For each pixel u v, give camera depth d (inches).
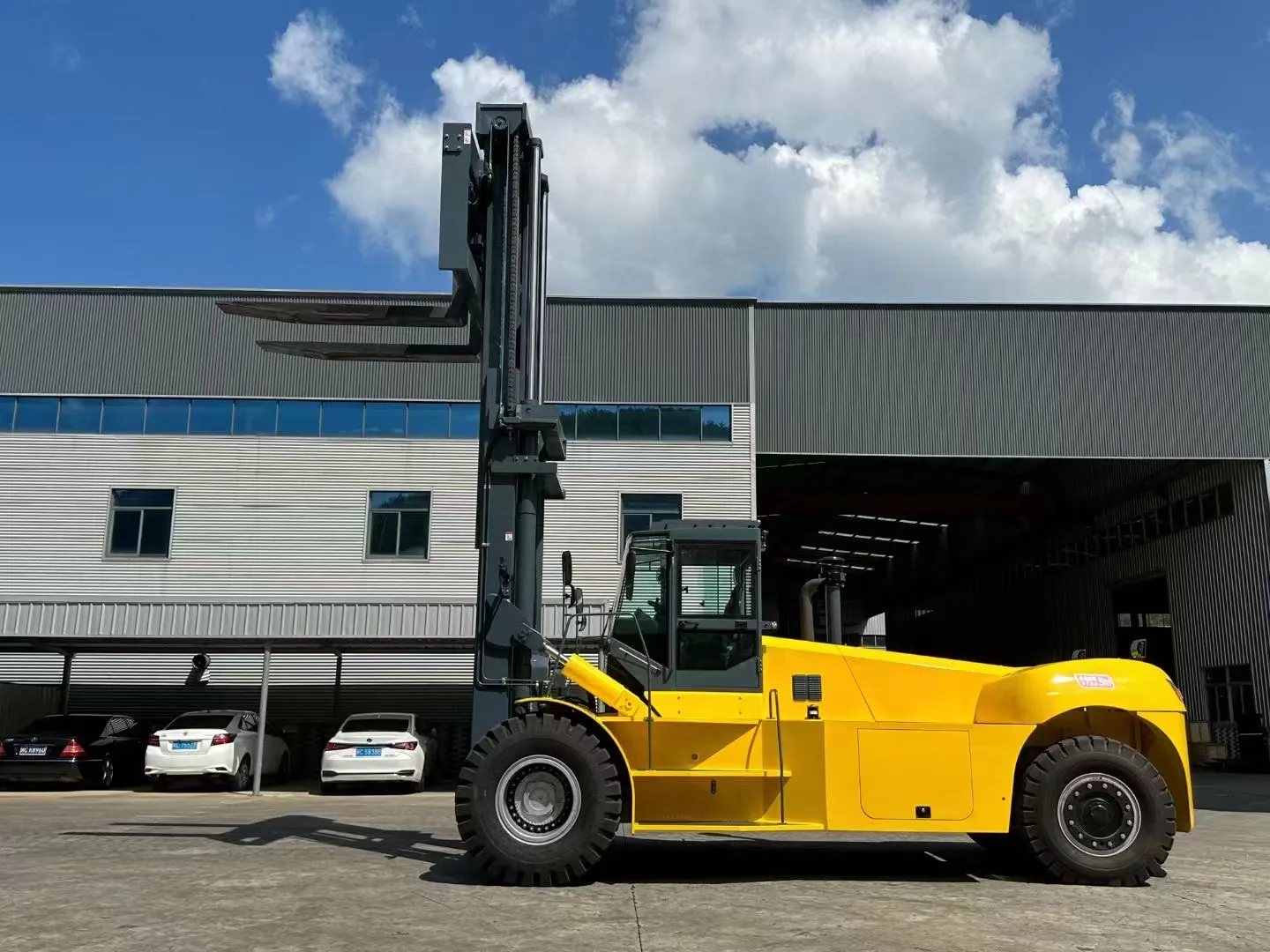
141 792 688.4
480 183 395.2
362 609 804.0
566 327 978.7
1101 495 1165.1
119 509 949.2
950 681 323.3
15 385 957.8
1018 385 968.9
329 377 971.9
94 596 932.6
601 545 948.0
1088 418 959.6
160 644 756.0
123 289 975.6
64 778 684.1
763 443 962.1
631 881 307.9
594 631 337.1
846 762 313.6
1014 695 319.6
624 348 975.0
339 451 963.3
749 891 290.8
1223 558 992.9
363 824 462.3
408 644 786.8
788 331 983.0
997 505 1184.8
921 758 314.7
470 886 293.3
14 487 946.7
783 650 324.2
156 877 306.5
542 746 299.0
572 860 292.7
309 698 922.1
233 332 975.0
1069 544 1278.3
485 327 380.2
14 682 907.4
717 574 328.8
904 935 236.2
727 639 323.9
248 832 427.8
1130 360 968.3
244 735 717.3
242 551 943.7
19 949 217.6
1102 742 317.7
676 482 956.0
